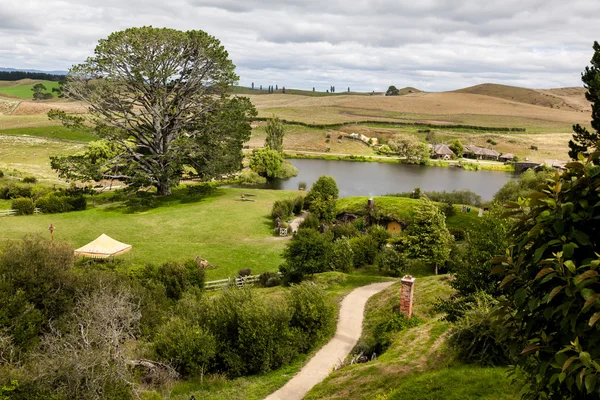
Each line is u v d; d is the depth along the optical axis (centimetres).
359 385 1581
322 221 5519
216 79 6219
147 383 1812
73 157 5816
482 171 12788
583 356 470
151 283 2791
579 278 479
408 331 2056
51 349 1562
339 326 2470
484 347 1428
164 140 6312
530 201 587
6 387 1334
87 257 3447
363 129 19200
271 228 5144
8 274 2158
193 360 1945
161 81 5738
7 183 6575
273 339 2058
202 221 5241
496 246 1711
